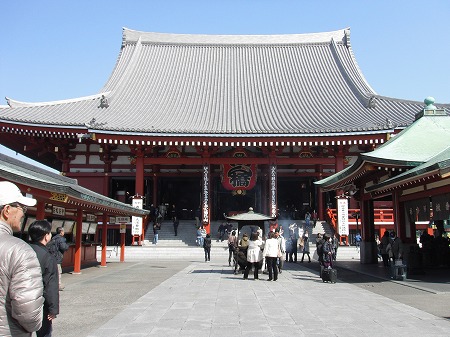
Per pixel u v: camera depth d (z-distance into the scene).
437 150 19.34
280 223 42.38
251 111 45.25
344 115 43.25
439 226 24.78
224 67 55.75
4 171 11.75
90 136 38.75
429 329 8.96
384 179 22.11
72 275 20.95
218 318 10.23
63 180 20.31
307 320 9.94
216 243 38.59
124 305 12.30
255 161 41.16
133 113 43.84
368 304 12.03
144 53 57.25
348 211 38.66
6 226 4.25
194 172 46.22
